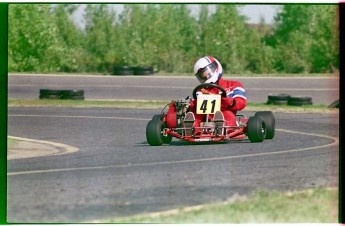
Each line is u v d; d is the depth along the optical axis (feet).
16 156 135.85
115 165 123.85
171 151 135.74
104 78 324.80
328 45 336.90
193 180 110.42
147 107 232.73
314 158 128.77
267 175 113.50
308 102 238.07
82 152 139.85
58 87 295.28
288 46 342.44
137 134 167.94
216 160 125.80
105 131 173.78
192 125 137.08
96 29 358.23
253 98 266.36
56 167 123.54
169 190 104.22
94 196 101.96
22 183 110.73
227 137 137.59
